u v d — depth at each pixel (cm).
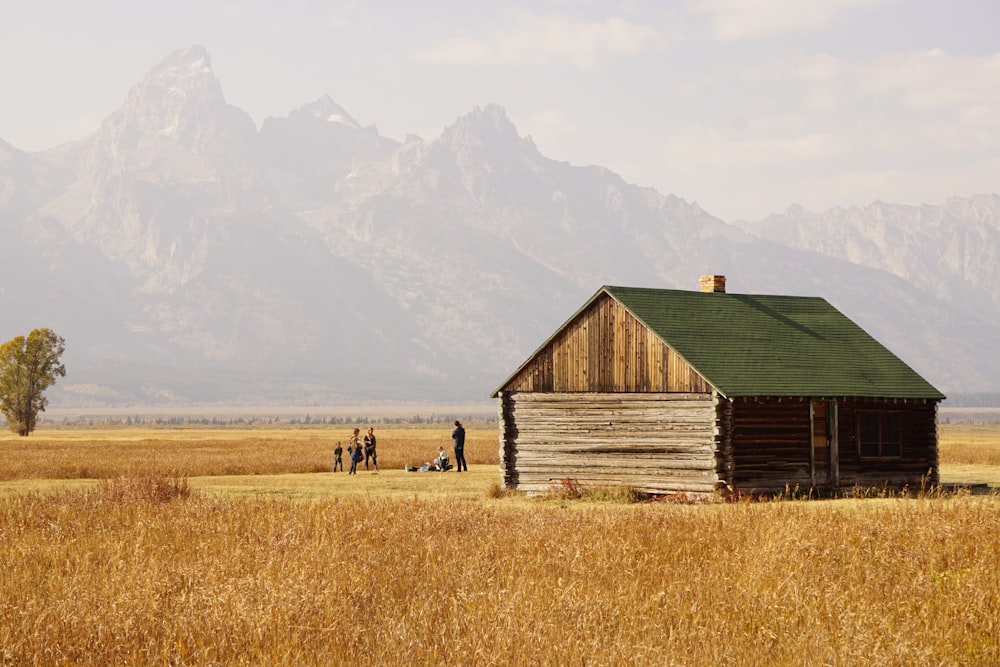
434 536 2553
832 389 4869
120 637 1481
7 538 2662
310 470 7312
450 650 1397
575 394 5106
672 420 4756
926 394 5153
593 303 5088
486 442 13025
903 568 2016
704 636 1470
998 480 5734
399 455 9138
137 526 2758
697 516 2950
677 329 4925
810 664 1363
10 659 1412
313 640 1466
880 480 5044
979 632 1519
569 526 2727
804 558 2086
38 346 19138
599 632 1485
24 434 19050
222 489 5134
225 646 1449
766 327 5388
